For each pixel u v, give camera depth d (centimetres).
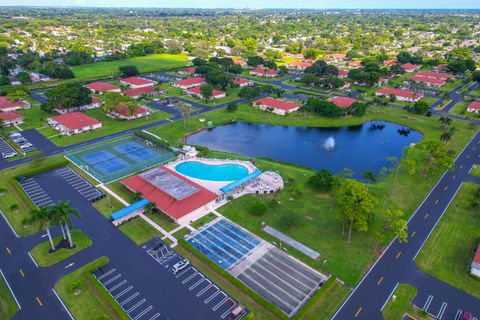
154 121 18462
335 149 15862
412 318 7075
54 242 9106
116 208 10631
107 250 8875
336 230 9744
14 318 6988
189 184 11175
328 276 8138
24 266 8319
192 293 7625
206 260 8425
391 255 8806
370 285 7869
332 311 7200
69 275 8044
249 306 7300
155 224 9969
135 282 7894
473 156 14575
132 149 15025
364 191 8906
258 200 11181
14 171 12825
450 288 7806
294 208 10750
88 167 13200
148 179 11369
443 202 11181
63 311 7144
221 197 11294
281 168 13475
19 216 10181
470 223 10050
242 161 13875
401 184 12338
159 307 7256
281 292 7744
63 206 8306
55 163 13262
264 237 9475
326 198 11300
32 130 16962
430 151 12412
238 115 19750
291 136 17338
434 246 9131
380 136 17412
